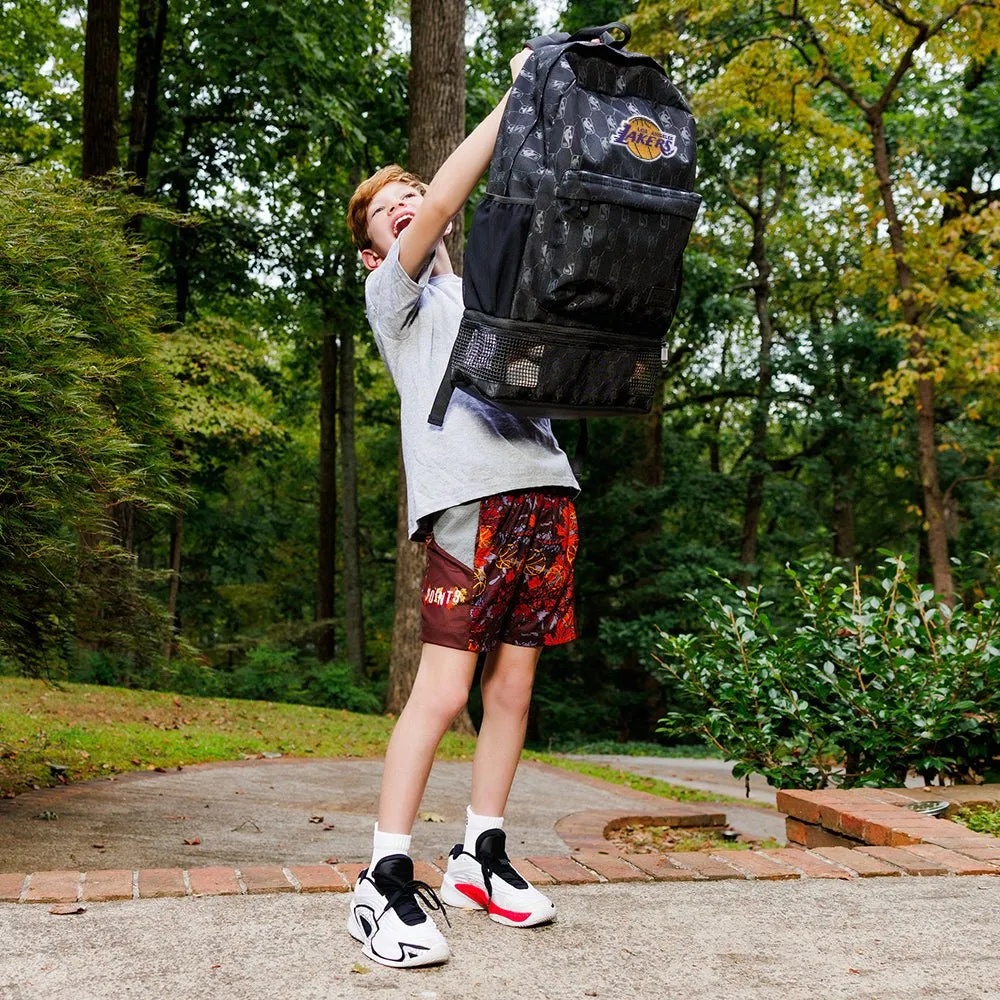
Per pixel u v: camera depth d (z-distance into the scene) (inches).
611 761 530.6
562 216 70.4
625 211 71.0
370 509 1027.3
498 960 74.4
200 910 85.2
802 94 483.8
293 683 606.2
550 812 255.8
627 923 84.7
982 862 107.3
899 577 187.3
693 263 695.1
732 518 973.2
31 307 142.1
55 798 204.5
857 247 735.7
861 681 179.2
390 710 451.2
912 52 456.1
